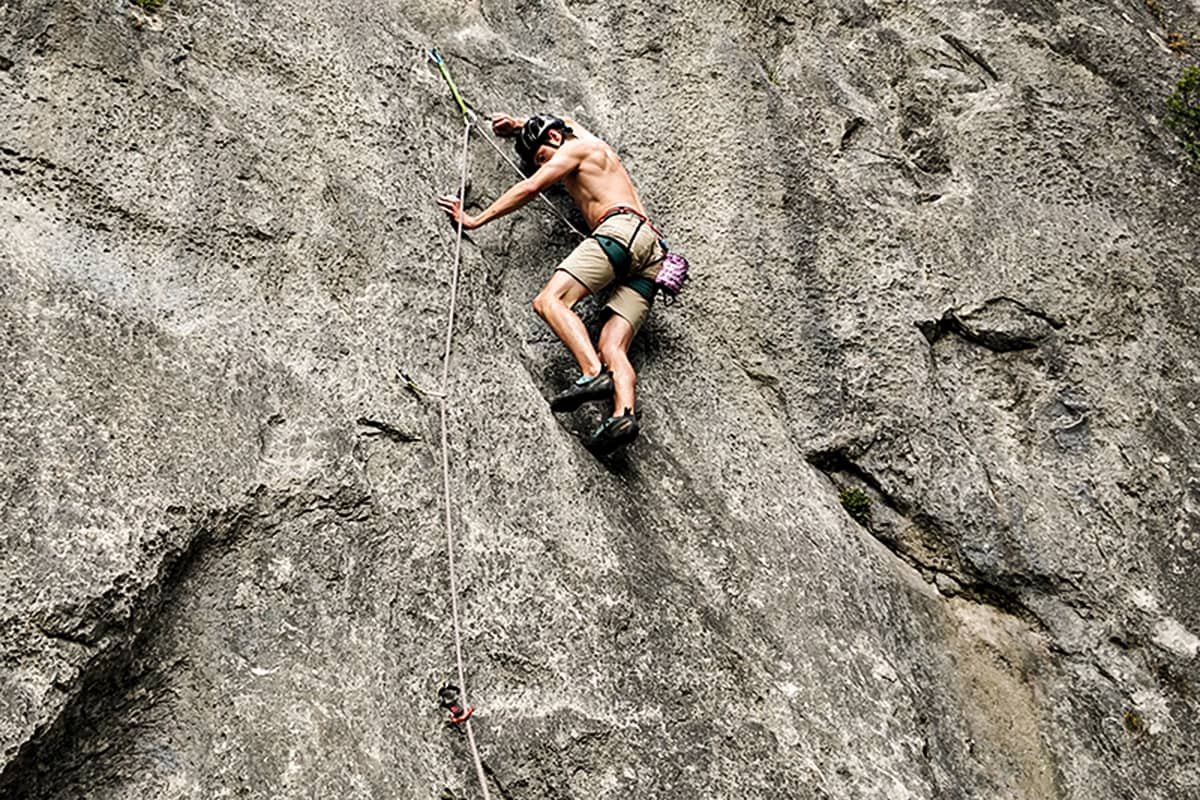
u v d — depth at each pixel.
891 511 5.92
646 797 4.20
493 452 4.80
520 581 4.50
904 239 6.57
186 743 3.74
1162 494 6.00
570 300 5.31
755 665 4.80
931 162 6.96
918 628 5.59
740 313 6.14
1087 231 6.76
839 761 4.64
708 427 5.68
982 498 5.88
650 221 5.88
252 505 4.10
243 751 3.74
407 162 5.43
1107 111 7.27
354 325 4.77
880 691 5.03
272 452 4.26
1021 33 7.51
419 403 4.71
